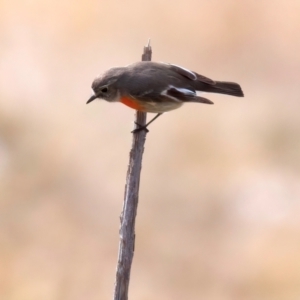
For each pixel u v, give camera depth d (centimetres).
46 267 1441
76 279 1416
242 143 1827
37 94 1934
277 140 1839
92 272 1432
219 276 1440
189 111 1909
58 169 1694
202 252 1506
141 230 1555
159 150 1775
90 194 1636
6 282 1401
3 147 1759
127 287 775
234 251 1506
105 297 1377
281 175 1727
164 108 974
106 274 1430
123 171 1702
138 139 866
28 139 1778
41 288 1388
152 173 1711
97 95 995
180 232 1559
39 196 1625
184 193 1658
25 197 1617
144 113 990
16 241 1506
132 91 957
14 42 2125
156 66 982
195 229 1574
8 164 1708
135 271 1449
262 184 1695
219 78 2083
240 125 1884
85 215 1584
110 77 975
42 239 1512
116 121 1861
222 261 1480
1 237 1515
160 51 2155
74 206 1606
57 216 1575
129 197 790
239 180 1705
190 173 1720
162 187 1673
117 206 1611
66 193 1639
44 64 2048
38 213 1579
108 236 1534
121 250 776
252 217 1609
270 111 1928
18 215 1570
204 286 1420
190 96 967
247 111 1941
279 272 1438
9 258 1461
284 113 1917
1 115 1819
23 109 1870
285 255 1485
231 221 1600
